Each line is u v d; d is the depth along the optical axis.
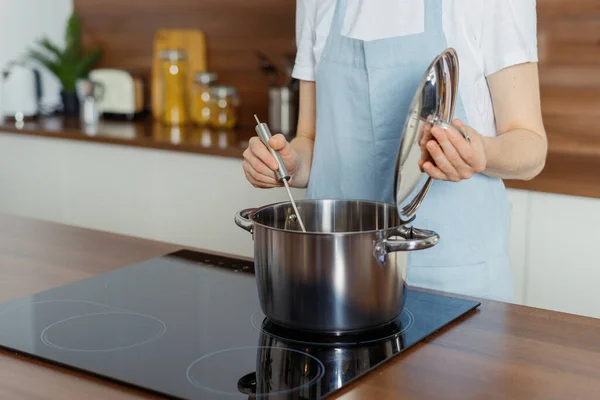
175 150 2.68
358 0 1.51
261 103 3.10
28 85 3.32
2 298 1.15
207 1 3.17
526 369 0.89
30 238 1.50
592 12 2.39
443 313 1.07
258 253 1.01
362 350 0.94
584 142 2.47
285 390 0.83
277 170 1.15
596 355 0.93
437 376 0.87
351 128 1.54
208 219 2.68
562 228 2.07
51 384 0.86
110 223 2.94
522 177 1.39
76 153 2.97
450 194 1.44
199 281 1.22
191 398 0.81
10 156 3.17
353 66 1.51
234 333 1.00
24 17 3.45
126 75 3.29
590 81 2.43
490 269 1.47
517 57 1.35
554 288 2.12
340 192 1.57
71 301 1.12
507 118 1.39
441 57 1.01
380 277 0.97
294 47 2.98
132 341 0.97
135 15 3.40
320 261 0.95
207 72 3.20
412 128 0.99
